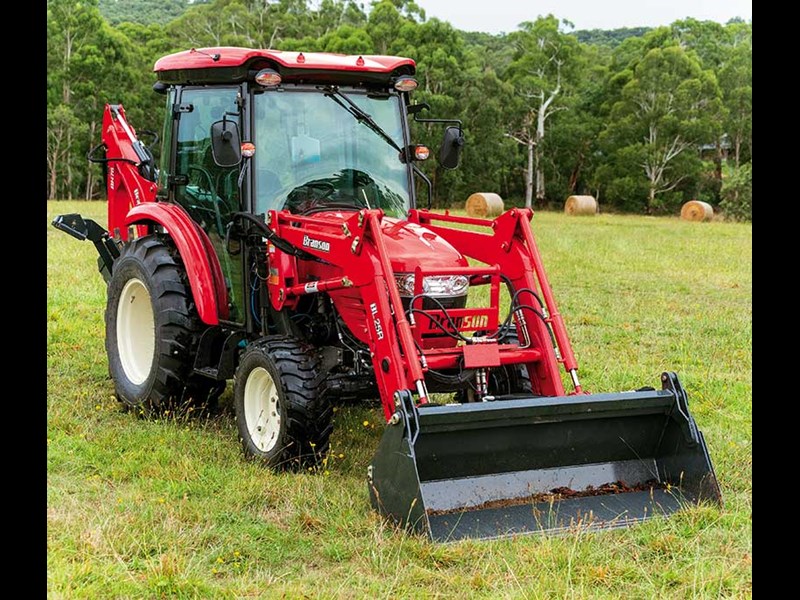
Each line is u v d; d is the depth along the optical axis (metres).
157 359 7.02
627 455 5.68
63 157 56.84
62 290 12.41
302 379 5.89
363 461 6.24
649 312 12.59
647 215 61.84
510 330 6.57
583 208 49.22
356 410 7.46
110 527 4.95
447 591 4.46
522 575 4.59
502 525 5.07
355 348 6.24
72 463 6.04
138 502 5.41
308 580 4.57
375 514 5.22
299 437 5.88
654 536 5.01
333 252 5.93
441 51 58.62
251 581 4.51
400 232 6.29
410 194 7.05
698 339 10.71
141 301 7.61
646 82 63.16
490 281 6.30
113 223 8.92
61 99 59.16
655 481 5.69
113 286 7.62
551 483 5.47
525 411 5.19
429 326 5.84
